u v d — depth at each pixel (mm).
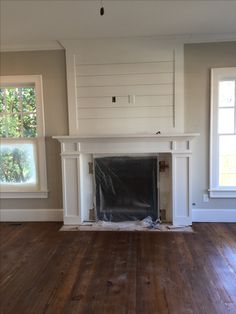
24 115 3971
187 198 3656
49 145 3908
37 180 3984
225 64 3598
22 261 2809
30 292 2273
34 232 3602
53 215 3990
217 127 3693
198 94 3664
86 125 3789
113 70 3695
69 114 3791
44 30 3312
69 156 3732
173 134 3504
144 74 3670
